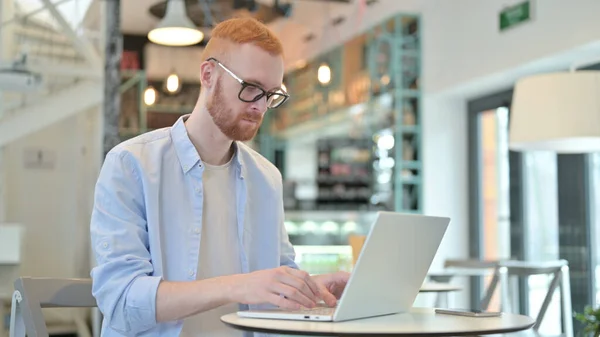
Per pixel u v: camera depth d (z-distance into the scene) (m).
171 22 5.97
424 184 7.12
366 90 7.59
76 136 8.62
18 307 1.94
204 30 6.67
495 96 6.73
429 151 7.14
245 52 1.88
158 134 2.03
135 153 1.95
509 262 4.26
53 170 8.70
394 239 1.64
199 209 1.98
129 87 6.37
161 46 6.43
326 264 8.20
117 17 5.53
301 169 10.00
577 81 3.60
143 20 6.32
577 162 5.57
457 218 7.14
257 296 1.65
